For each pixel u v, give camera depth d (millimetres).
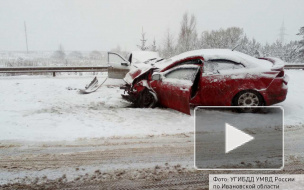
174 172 3734
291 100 7820
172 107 6484
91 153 4297
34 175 3602
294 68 16250
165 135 5109
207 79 6297
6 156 4145
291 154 4320
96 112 6473
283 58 20750
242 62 6363
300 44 21016
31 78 12758
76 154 4254
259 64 6379
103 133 5133
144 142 4773
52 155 4203
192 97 6480
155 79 6520
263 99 6230
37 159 4062
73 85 10633
